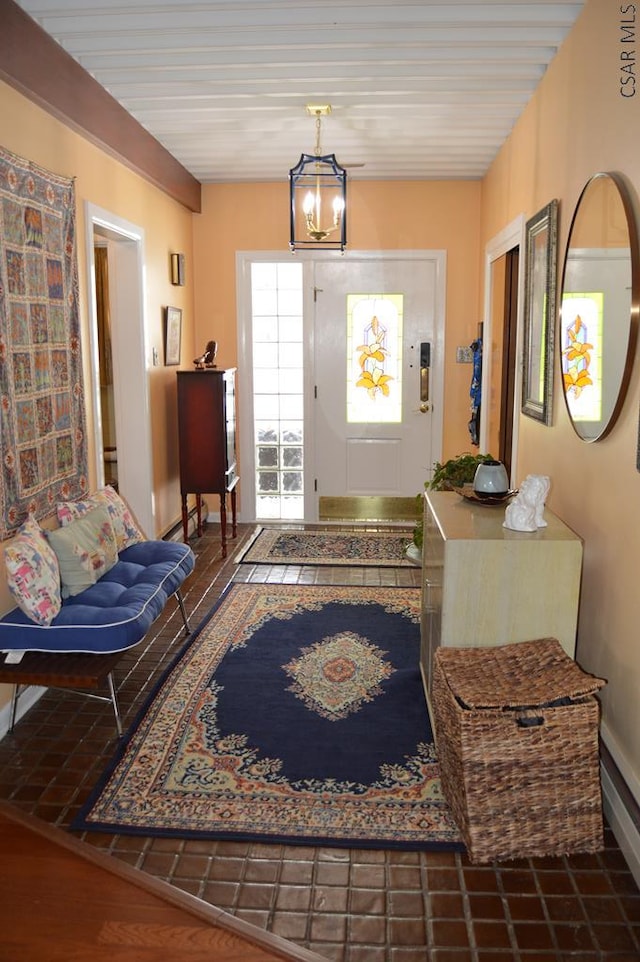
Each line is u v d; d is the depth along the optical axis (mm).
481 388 5410
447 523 2645
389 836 2256
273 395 5988
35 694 3072
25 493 2965
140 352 4613
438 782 2520
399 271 5746
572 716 2121
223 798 2432
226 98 3889
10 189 2803
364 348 5867
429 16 2969
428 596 3016
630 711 2250
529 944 1868
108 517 3441
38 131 3111
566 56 3045
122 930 1600
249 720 2914
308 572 4777
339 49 3287
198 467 5078
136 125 4168
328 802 2416
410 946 1863
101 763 2645
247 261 5789
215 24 3031
